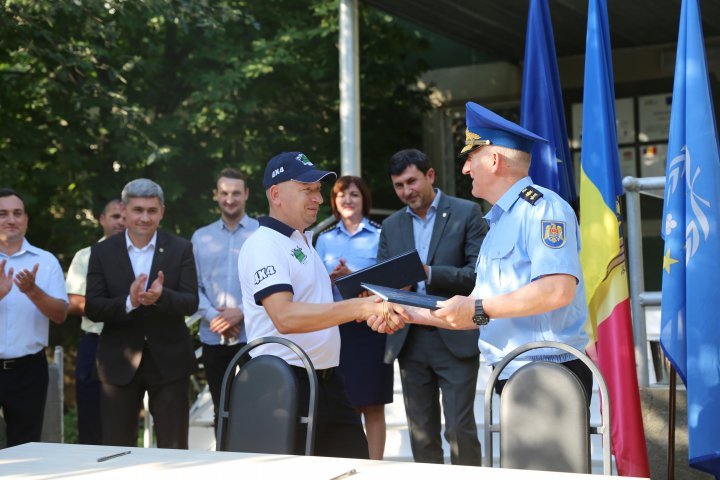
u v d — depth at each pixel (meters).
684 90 4.02
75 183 10.17
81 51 8.74
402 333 4.68
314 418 3.18
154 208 4.78
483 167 3.42
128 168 10.01
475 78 10.42
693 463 3.86
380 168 10.79
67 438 9.80
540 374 3.07
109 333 4.72
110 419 4.67
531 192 3.33
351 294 4.10
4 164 9.45
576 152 9.56
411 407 4.70
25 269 4.66
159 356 4.68
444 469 2.66
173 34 10.12
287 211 3.49
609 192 4.20
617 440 4.17
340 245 5.34
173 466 2.74
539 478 2.53
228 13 8.84
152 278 4.75
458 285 4.51
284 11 10.45
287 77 10.30
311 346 3.50
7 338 4.84
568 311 3.38
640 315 4.76
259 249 3.42
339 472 2.62
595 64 4.29
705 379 3.85
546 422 3.04
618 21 8.21
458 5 7.76
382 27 10.58
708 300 3.86
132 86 10.16
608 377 4.20
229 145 10.23
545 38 4.51
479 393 5.96
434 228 4.70
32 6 8.20
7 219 4.94
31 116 9.76
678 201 4.00
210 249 5.54
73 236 9.95
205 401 6.35
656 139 9.29
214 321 5.32
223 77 9.52
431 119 10.79
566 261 3.20
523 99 4.48
